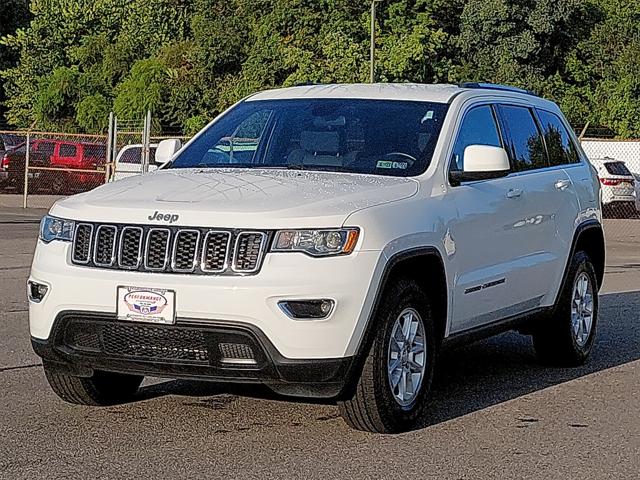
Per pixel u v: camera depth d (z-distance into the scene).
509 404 7.19
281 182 6.31
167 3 56.12
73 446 5.95
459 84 7.86
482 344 9.63
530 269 7.71
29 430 6.28
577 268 8.52
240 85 47.31
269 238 5.68
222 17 50.94
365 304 5.79
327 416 6.70
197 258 5.73
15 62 58.78
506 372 8.34
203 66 49.59
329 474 5.48
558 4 50.53
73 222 6.10
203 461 5.68
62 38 54.84
